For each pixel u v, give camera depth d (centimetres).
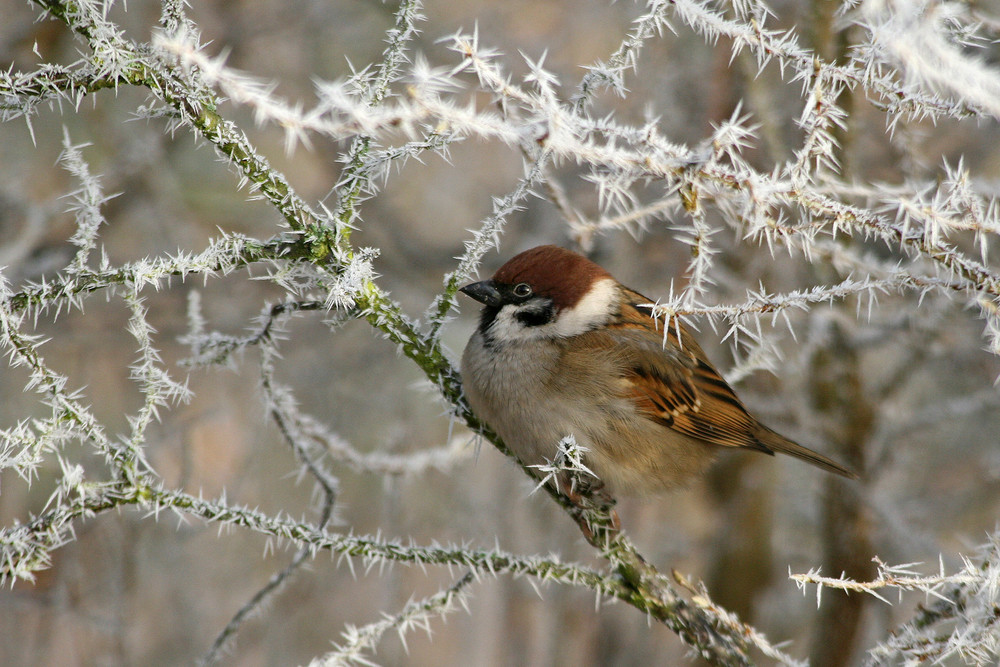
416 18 575
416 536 1193
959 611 548
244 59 1298
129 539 988
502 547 1126
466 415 730
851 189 596
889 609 1074
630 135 486
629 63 571
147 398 566
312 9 1286
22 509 1046
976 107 493
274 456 1212
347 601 1178
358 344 1295
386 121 452
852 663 1032
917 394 1238
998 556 529
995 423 1218
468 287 784
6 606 941
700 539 1254
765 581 1191
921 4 416
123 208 1180
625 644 1108
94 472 1005
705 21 517
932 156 1108
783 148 935
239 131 591
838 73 498
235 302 1259
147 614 1077
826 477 1055
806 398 1086
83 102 1171
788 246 505
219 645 668
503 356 758
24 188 1176
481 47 1231
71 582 952
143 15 1140
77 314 1189
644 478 812
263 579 1171
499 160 1366
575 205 1172
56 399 544
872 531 1081
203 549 1153
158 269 557
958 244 841
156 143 1143
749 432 858
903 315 941
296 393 1261
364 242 1229
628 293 837
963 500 1220
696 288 512
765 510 1199
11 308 542
